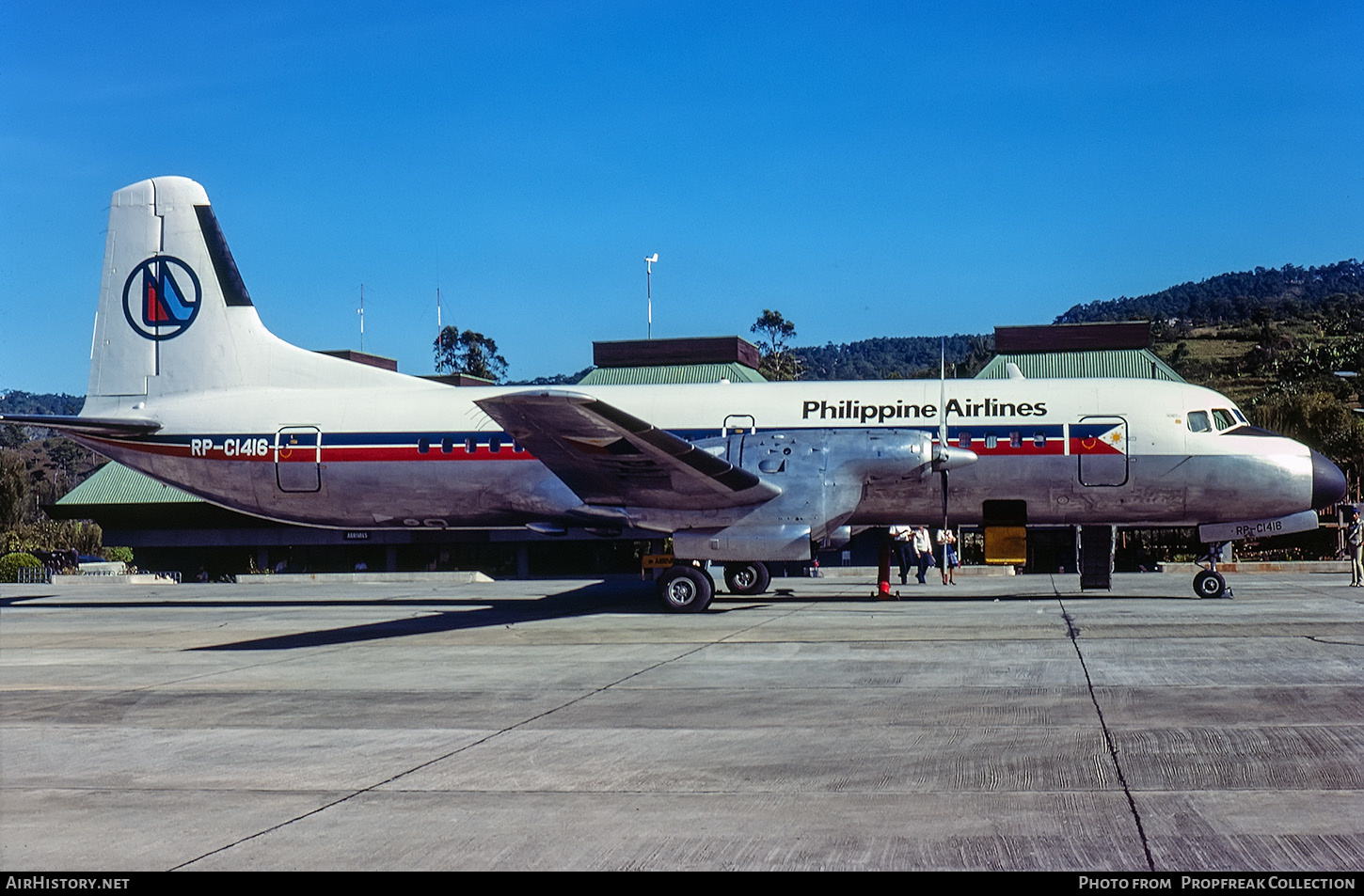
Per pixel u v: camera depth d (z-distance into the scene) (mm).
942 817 5703
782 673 10688
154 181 22062
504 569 35688
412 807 6137
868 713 8531
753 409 19844
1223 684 9445
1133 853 5094
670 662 11672
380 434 20391
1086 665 10734
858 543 32000
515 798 6270
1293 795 5938
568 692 9922
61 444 114062
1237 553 32094
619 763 7070
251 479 20859
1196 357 113750
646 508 17875
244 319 21641
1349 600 18000
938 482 18969
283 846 5453
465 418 20219
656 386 20609
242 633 16062
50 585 32812
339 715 9062
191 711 9398
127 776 7020
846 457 17688
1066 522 19406
